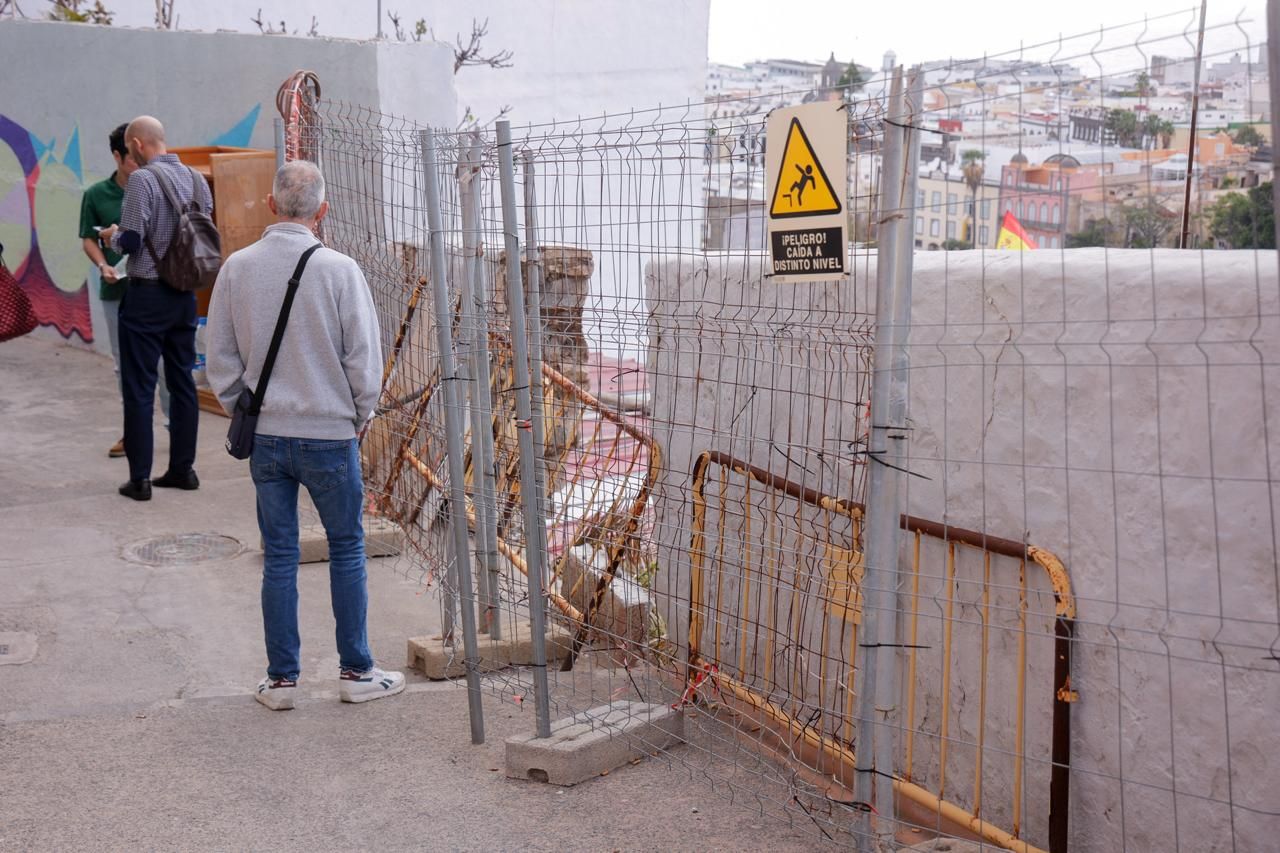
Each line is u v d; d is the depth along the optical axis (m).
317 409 4.38
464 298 4.56
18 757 4.11
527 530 4.01
